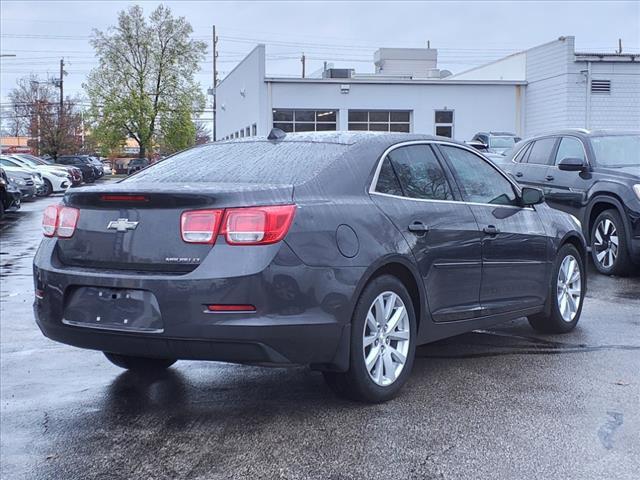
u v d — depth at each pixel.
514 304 5.81
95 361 5.98
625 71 34.41
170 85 63.62
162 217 4.20
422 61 50.66
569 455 3.84
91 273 4.31
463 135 37.62
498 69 41.69
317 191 4.42
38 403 4.93
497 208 5.71
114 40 62.50
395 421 4.35
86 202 4.50
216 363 5.76
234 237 4.03
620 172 9.55
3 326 7.39
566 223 6.55
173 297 4.02
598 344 6.12
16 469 3.88
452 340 6.33
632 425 4.25
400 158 5.08
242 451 3.97
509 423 4.30
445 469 3.69
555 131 10.98
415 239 4.82
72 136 60.94
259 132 36.56
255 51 37.12
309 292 4.13
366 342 4.51
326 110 36.97
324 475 3.65
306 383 5.17
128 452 4.04
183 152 5.55
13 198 19.78
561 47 34.44
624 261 9.30
